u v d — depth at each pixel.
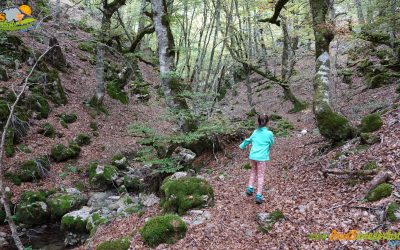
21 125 11.44
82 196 9.77
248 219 5.57
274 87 22.48
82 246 6.83
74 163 11.69
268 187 7.00
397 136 6.30
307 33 14.84
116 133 14.45
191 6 15.52
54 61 16.20
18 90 12.31
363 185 5.48
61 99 14.37
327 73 7.95
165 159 8.71
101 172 10.64
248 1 15.10
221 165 9.86
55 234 8.48
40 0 16.27
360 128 7.37
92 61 18.88
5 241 7.73
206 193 6.43
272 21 10.39
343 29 11.91
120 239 5.57
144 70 22.27
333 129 7.55
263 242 4.80
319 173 6.73
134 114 16.53
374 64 16.88
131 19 19.16
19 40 14.26
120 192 10.24
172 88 9.83
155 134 8.85
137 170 11.59
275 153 10.03
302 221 5.08
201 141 10.50
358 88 16.02
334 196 5.59
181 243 5.14
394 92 12.34
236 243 4.90
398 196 4.68
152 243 5.26
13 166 10.11
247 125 12.10
